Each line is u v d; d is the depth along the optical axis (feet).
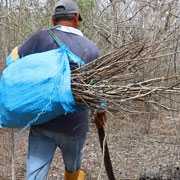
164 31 13.09
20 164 17.78
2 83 11.31
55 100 10.88
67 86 10.95
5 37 15.35
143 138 21.34
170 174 18.02
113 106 11.41
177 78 11.62
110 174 13.84
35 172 12.03
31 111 11.01
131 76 11.62
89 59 11.75
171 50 13.17
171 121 22.25
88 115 12.63
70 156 12.51
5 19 15.57
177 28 13.09
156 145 21.31
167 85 11.76
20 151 18.49
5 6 15.75
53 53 11.26
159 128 22.54
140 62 11.66
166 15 13.76
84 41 11.89
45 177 12.17
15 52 12.00
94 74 11.38
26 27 16.99
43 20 18.56
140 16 14.74
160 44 12.01
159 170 18.45
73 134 12.10
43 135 12.00
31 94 10.98
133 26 14.12
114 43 14.46
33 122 11.28
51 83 10.94
